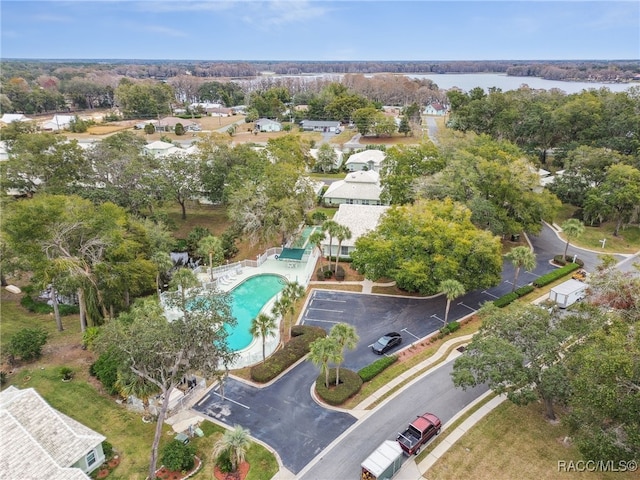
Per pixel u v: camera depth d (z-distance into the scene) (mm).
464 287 43688
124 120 173875
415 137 138125
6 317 45281
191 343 27422
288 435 30016
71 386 33938
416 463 27422
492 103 103375
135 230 48344
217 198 73312
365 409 32438
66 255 39281
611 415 23203
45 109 193000
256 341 40969
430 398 33438
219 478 26641
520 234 65438
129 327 28781
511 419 30844
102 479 26422
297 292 40938
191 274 43031
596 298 34062
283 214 56938
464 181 58750
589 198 64688
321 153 102188
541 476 26219
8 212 39750
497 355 28922
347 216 60875
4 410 25531
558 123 86125
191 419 31500
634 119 79125
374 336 41562
